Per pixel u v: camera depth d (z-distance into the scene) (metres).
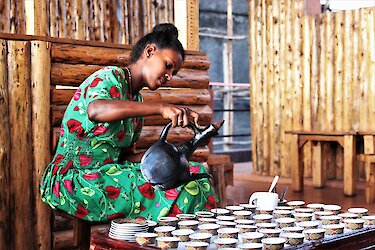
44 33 5.05
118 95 3.02
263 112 9.43
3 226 3.70
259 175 9.45
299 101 8.93
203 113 4.84
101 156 3.10
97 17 5.57
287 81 9.07
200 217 2.79
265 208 2.97
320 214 2.78
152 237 2.33
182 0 5.27
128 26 5.69
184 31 5.25
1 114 3.71
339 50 8.45
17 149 3.76
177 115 2.75
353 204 6.76
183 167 2.74
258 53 9.45
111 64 4.25
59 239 3.89
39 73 3.83
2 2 4.95
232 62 14.80
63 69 3.98
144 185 3.06
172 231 2.46
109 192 3.02
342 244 2.41
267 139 9.38
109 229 2.63
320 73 8.67
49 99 3.88
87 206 3.00
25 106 3.79
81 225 3.11
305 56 8.83
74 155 3.09
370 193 6.83
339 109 8.48
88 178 3.02
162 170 2.69
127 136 3.19
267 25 9.30
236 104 14.48
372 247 2.56
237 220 2.69
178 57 3.13
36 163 3.82
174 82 4.70
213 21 14.36
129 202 3.03
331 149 8.57
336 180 8.53
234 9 14.94
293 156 7.86
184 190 3.04
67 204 3.03
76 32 5.46
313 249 2.28
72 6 5.42
